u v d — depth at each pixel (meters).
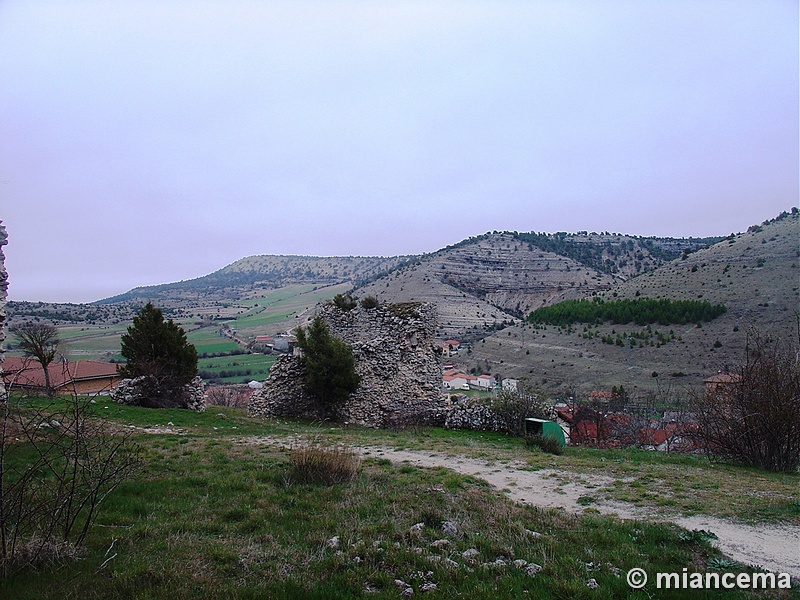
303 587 5.50
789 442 15.29
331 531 7.29
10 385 6.97
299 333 24.05
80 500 7.19
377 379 23.88
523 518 8.42
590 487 11.23
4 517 5.45
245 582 5.63
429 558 6.40
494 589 5.71
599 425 26.78
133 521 7.21
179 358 22.25
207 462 11.34
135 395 20.53
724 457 16.38
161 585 5.34
